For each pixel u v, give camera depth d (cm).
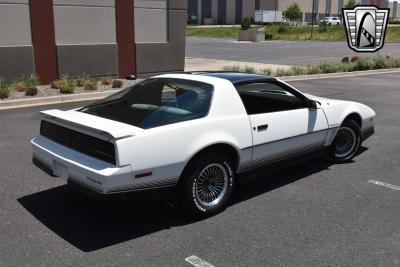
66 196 538
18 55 1398
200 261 392
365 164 678
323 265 386
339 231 451
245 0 10462
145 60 1714
